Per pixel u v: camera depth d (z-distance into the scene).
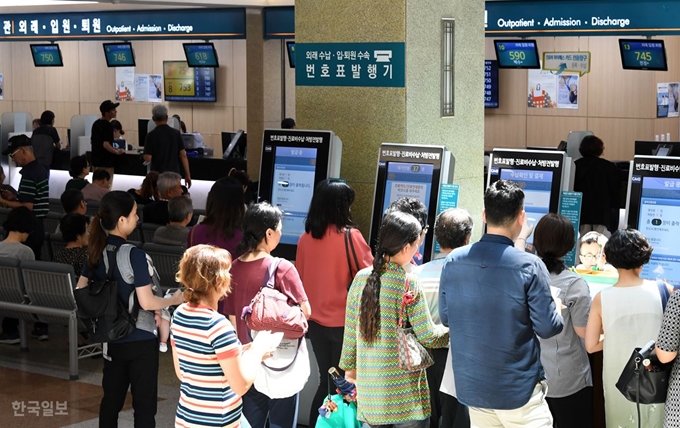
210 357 4.25
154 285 5.59
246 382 4.29
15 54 27.28
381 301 4.57
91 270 5.56
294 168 7.18
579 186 10.63
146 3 14.80
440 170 6.61
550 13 13.59
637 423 4.88
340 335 5.67
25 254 8.48
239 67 23.25
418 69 7.12
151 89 24.77
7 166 19.12
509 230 4.41
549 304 4.25
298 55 7.45
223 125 23.70
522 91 20.62
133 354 5.58
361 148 7.25
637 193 6.35
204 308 4.30
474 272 4.35
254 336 5.21
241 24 16.23
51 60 24.09
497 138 21.11
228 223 5.97
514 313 4.27
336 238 5.64
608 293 4.94
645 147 13.79
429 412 4.70
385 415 4.59
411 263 5.55
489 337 4.32
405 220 4.58
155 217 9.84
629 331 4.89
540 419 4.39
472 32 7.73
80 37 17.55
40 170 10.43
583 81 19.83
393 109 7.06
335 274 5.66
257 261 5.30
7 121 19.23
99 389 7.55
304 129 7.26
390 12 6.98
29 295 8.09
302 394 6.48
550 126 20.34
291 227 7.19
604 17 13.23
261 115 16.48
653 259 6.28
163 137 13.32
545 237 5.18
